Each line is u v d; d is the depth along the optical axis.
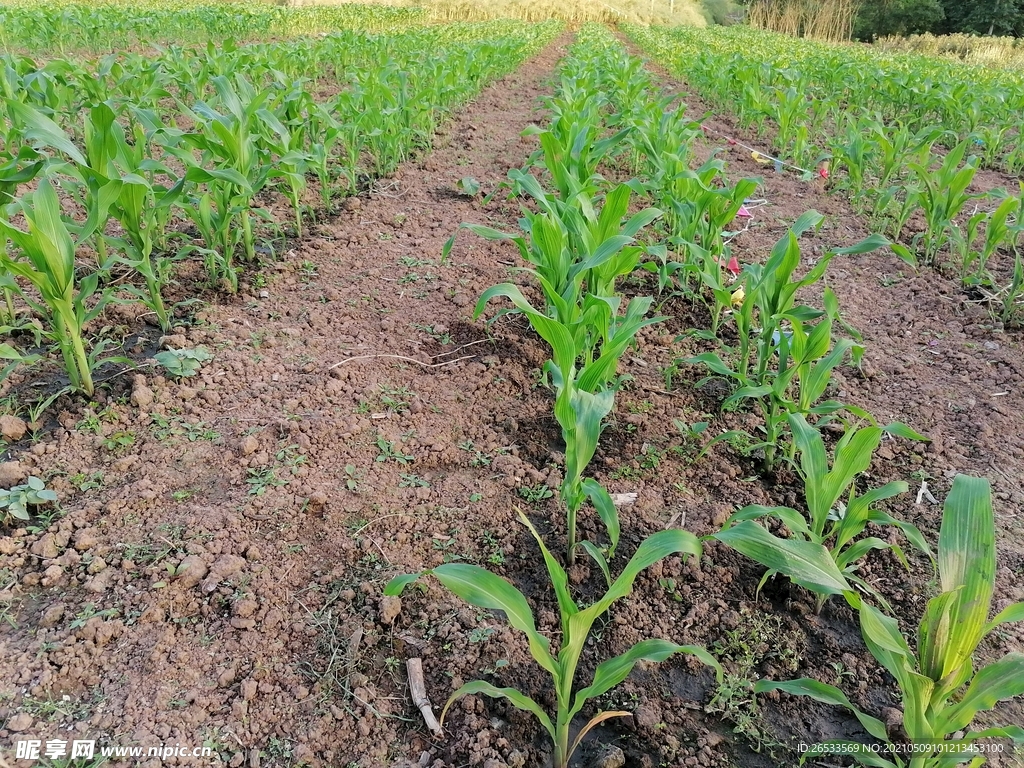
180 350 3.17
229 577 2.14
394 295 4.06
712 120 9.48
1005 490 2.68
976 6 32.34
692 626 2.10
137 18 12.61
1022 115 8.03
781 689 1.76
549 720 1.65
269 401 3.02
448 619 2.08
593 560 2.32
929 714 1.49
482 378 3.32
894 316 4.11
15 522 2.29
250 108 3.87
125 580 2.10
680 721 1.83
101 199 2.81
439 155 6.93
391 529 2.40
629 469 2.76
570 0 32.62
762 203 5.89
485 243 4.87
